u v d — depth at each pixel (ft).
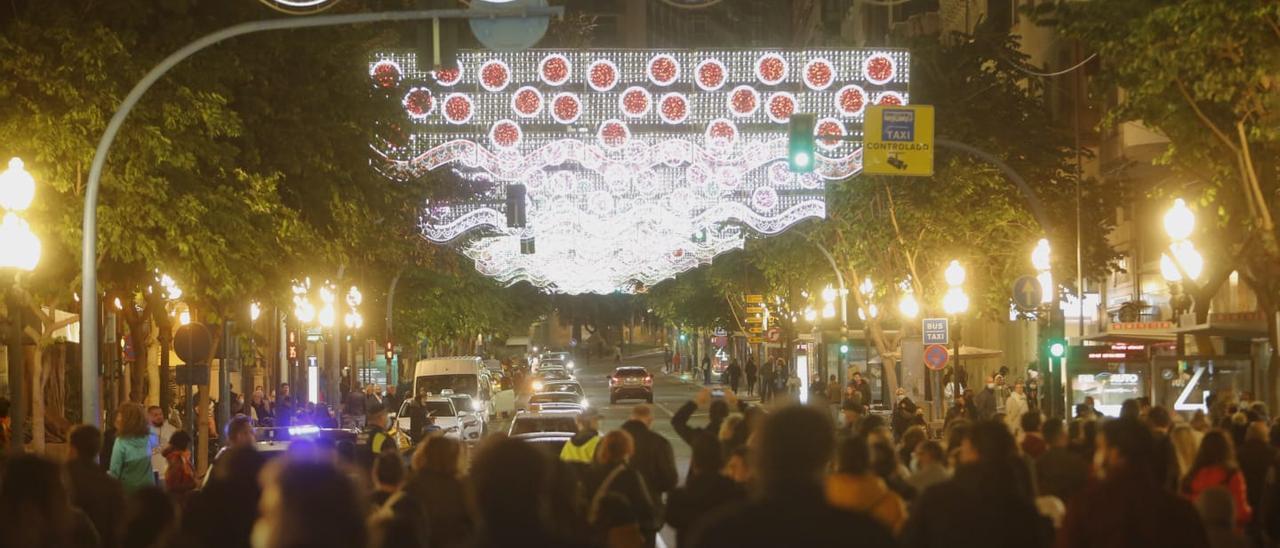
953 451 41.70
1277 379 85.10
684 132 185.98
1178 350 97.50
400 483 35.35
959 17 231.71
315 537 17.16
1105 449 29.30
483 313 253.03
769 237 188.34
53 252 75.92
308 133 87.45
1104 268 151.12
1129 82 85.56
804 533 16.79
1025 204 144.97
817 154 179.52
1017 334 189.16
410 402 135.74
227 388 111.14
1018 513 24.98
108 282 85.81
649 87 185.37
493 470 17.49
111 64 72.64
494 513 17.42
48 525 26.25
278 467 17.75
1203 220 97.45
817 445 17.46
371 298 209.56
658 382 382.42
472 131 183.21
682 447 142.20
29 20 72.38
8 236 53.88
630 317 565.12
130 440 53.52
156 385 138.62
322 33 88.02
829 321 231.91
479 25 61.57
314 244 93.30
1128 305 141.79
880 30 305.32
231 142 85.25
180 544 25.27
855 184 146.00
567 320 564.30
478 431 149.28
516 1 61.11
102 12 75.05
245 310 107.65
